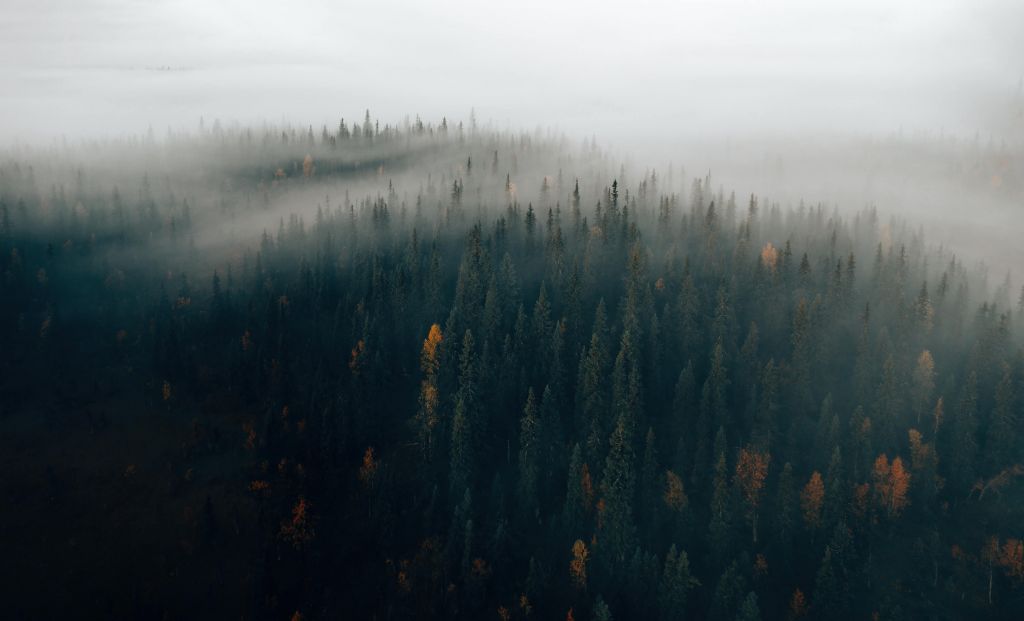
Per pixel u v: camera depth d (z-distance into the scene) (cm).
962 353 13050
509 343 12888
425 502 11281
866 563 9750
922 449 10794
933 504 10644
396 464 11962
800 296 14188
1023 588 9356
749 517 10188
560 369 12288
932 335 13462
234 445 13450
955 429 11181
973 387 11150
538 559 10150
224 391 15100
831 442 10900
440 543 10531
